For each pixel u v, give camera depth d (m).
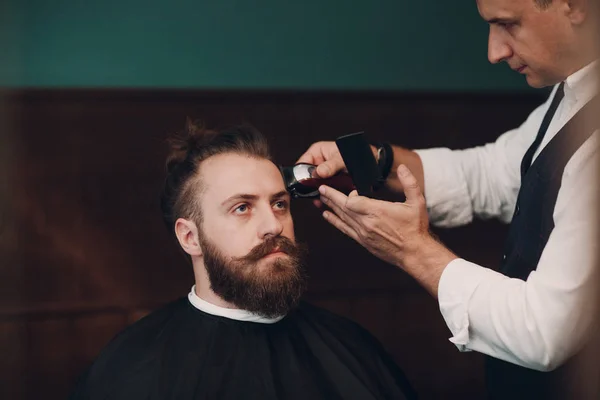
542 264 1.52
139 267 2.86
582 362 1.35
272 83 3.01
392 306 3.08
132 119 2.83
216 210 1.77
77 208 2.80
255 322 1.82
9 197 2.72
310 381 1.78
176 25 2.90
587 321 1.42
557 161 1.62
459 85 3.18
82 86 2.83
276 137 2.96
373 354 1.94
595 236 1.32
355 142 1.77
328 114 3.01
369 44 3.08
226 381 1.73
